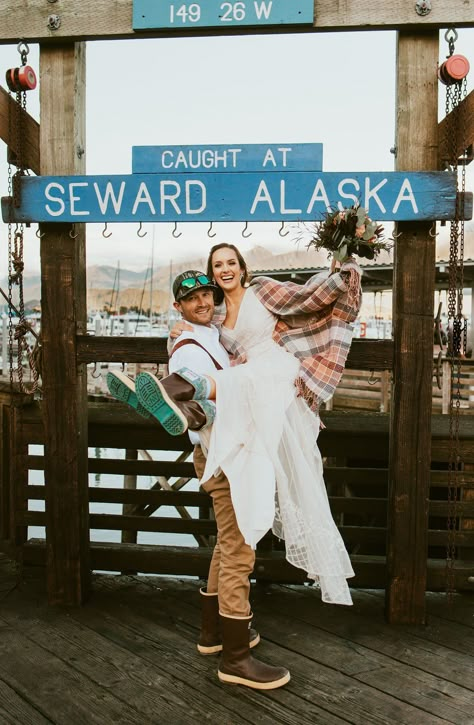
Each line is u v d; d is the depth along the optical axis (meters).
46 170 3.20
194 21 3.01
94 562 3.68
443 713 2.44
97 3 3.06
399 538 3.14
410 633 3.09
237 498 2.46
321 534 2.55
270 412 2.52
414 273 3.04
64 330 3.25
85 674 2.69
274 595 3.53
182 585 3.64
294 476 2.58
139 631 3.09
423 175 2.95
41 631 3.08
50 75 3.18
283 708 2.46
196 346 2.58
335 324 2.70
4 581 3.70
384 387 12.33
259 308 2.72
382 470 3.64
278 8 2.97
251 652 2.88
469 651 2.92
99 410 3.89
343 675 2.70
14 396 3.87
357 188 2.99
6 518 4.09
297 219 3.03
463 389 11.59
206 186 3.06
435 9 2.91
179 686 2.60
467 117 2.84
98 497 3.79
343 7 2.96
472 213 2.94
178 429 2.30
